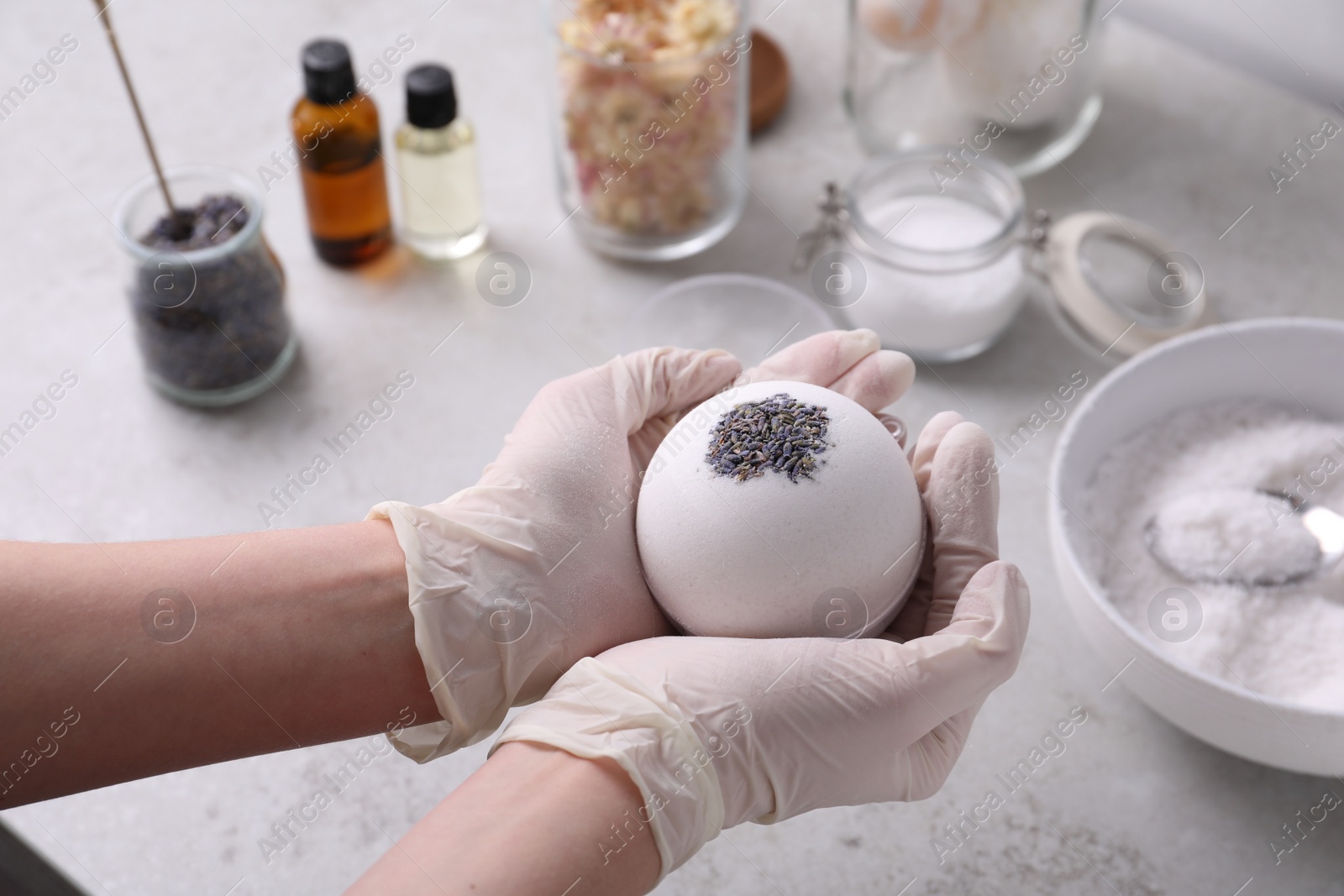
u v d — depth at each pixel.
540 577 0.57
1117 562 0.62
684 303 0.71
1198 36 0.81
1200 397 0.65
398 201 0.75
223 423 0.69
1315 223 0.74
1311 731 0.54
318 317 0.72
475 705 0.56
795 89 0.80
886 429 0.59
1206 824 0.60
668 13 0.70
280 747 0.56
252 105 0.80
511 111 0.79
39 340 0.72
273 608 0.55
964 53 0.72
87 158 0.78
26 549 0.55
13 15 0.83
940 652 0.54
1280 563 0.60
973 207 0.71
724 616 0.55
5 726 0.53
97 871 0.59
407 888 0.50
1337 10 0.76
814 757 0.54
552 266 0.74
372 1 0.84
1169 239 0.74
